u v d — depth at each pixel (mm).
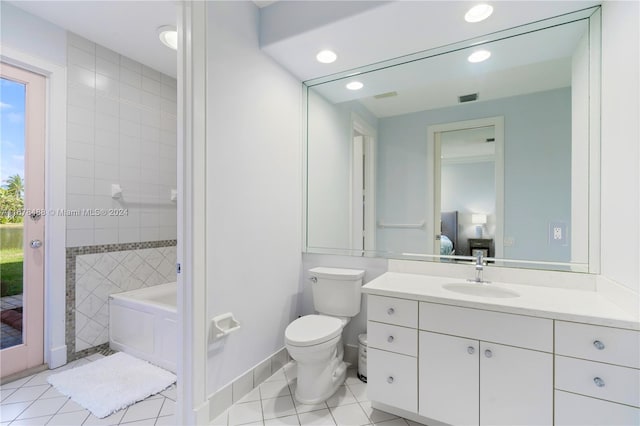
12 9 2018
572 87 1788
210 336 1626
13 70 2070
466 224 2068
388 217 2307
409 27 1777
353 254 2385
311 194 2557
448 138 2139
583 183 1707
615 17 1430
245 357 1892
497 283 1838
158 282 2957
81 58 2391
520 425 1347
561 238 1788
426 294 1543
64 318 2268
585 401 1236
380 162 2344
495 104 2006
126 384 1973
